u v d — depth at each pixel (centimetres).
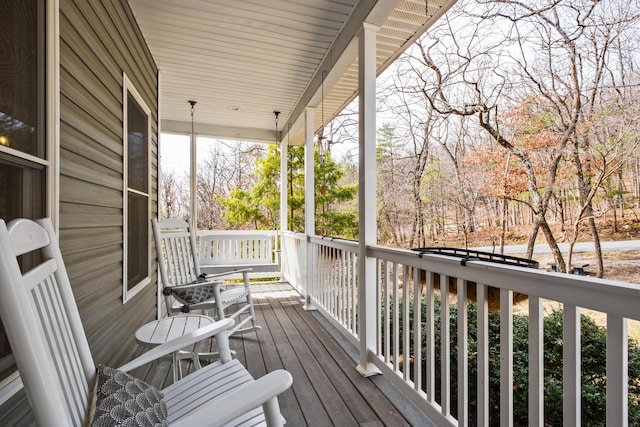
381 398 197
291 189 830
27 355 60
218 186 996
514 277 114
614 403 86
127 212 225
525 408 182
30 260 114
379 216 677
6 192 103
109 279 189
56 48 127
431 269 160
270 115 501
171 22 264
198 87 395
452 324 241
